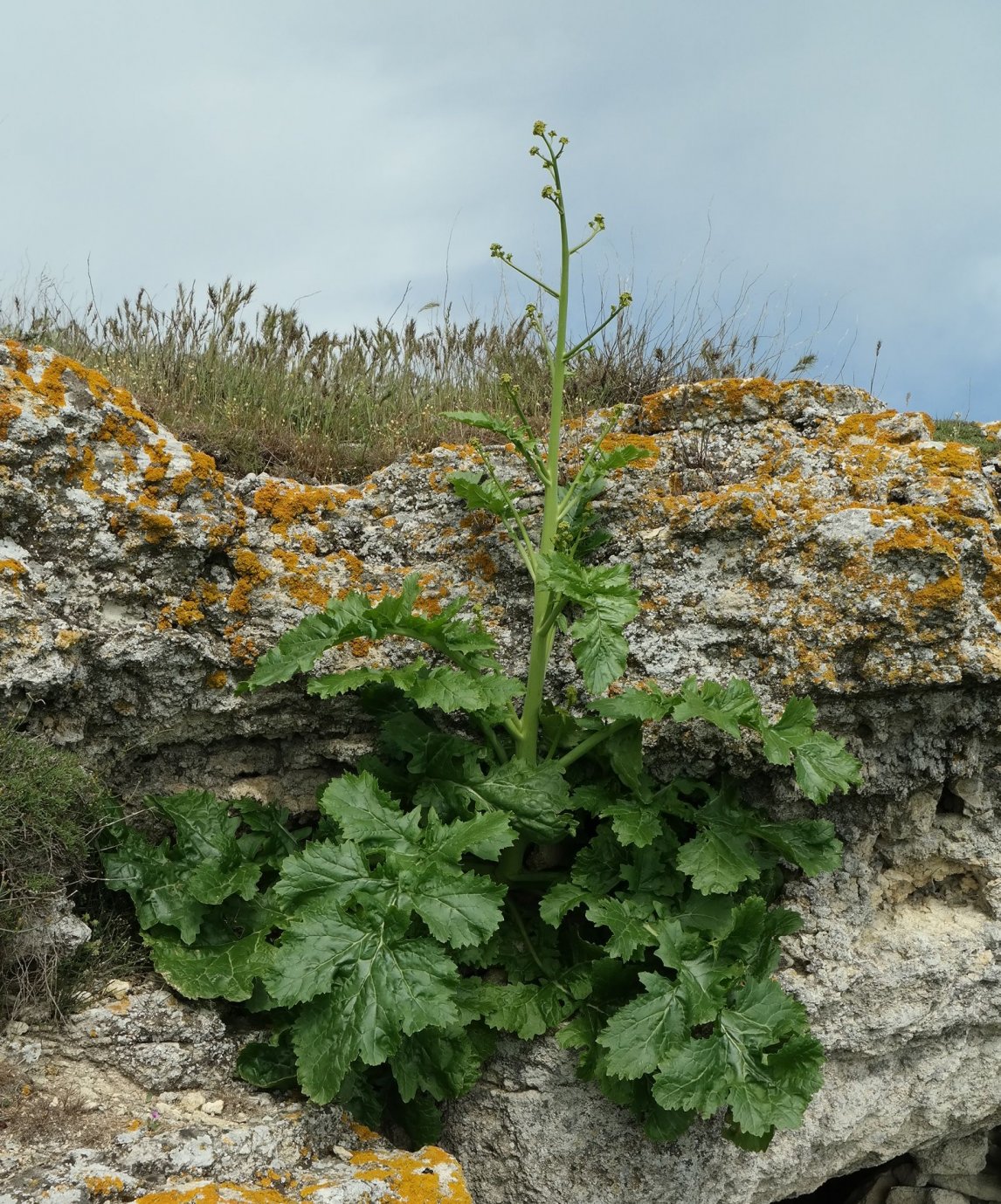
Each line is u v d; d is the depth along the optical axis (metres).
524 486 2.13
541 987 1.94
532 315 2.06
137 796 2.02
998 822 2.08
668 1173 1.95
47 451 1.85
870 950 2.06
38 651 1.79
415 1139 1.88
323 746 2.09
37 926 1.75
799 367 2.82
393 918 1.69
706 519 2.00
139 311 2.86
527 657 2.06
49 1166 1.52
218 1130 1.63
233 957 1.82
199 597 1.96
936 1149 2.41
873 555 1.88
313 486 2.16
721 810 1.97
